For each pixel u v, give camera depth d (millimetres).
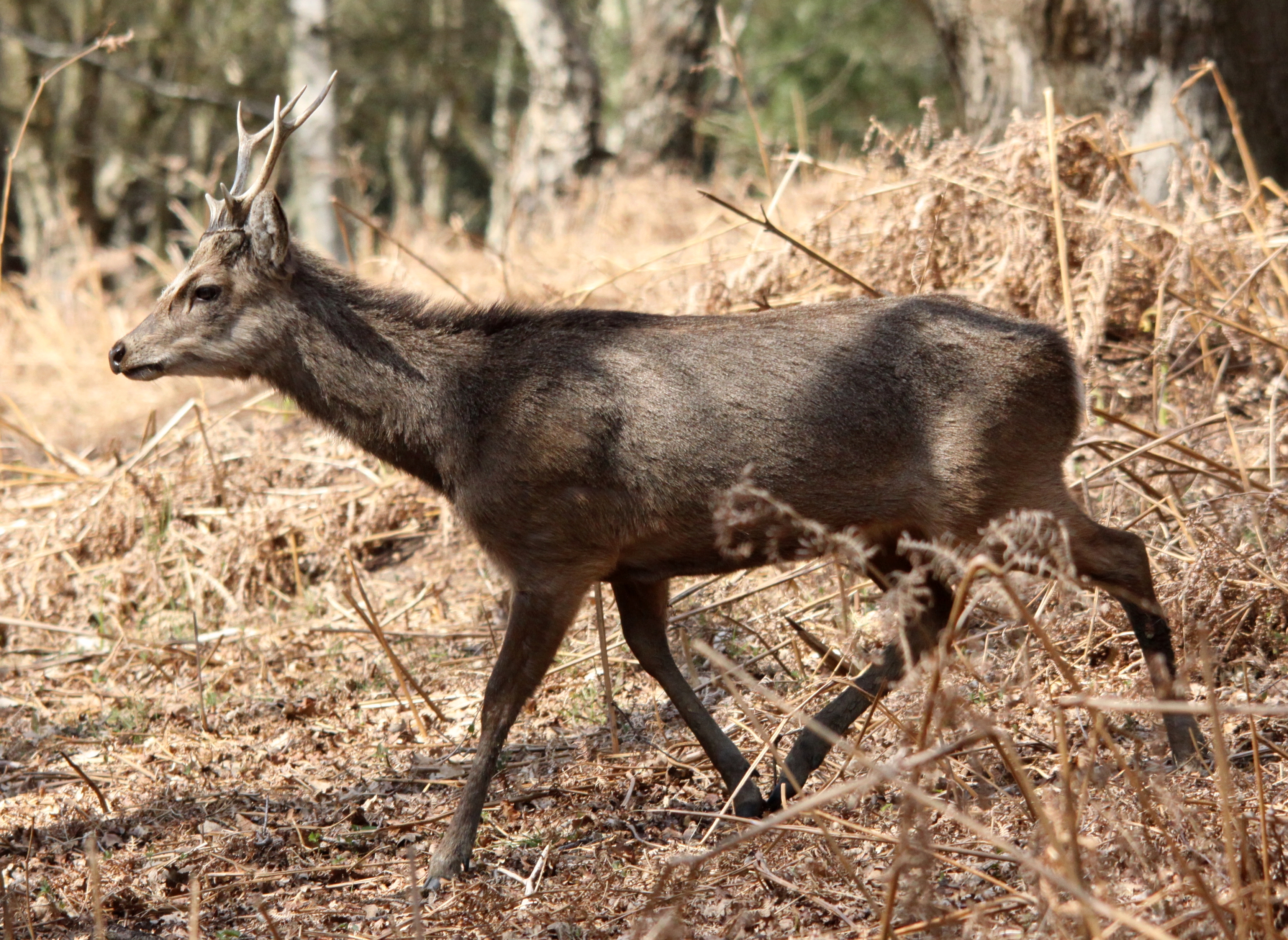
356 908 7512
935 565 7832
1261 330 11273
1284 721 7848
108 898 7926
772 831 7340
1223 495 9391
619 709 9789
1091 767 6117
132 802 9305
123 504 13898
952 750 5570
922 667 7125
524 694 8148
